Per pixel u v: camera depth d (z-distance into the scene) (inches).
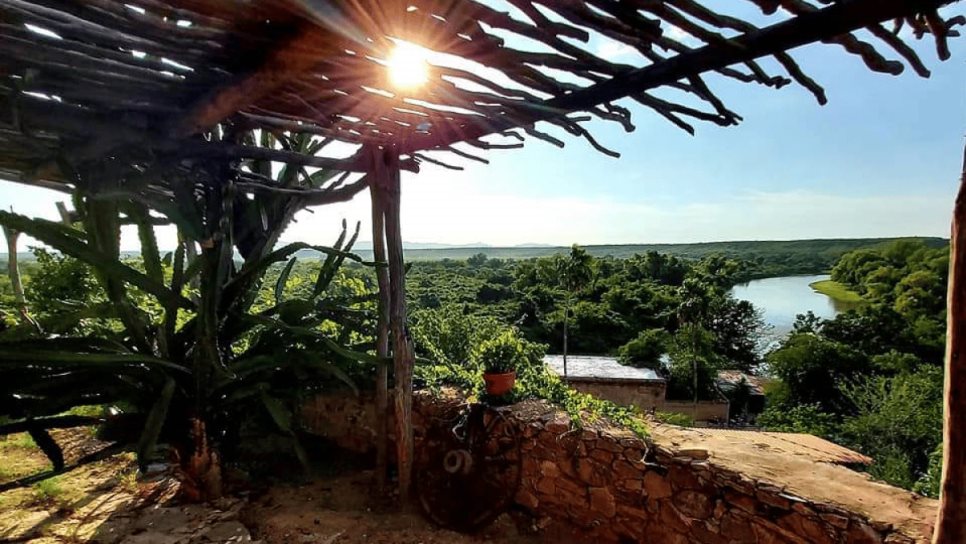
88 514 104.1
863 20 42.3
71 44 49.9
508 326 163.5
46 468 126.0
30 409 92.1
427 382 132.7
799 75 51.1
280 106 71.2
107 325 137.3
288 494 116.6
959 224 50.5
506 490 110.0
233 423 123.0
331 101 69.7
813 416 486.0
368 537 99.3
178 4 42.3
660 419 120.6
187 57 51.6
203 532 97.7
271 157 91.8
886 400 412.8
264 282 159.3
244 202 127.7
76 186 75.9
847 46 46.5
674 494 91.7
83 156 70.3
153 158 77.9
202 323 102.4
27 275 150.1
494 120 76.1
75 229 95.0
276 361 113.4
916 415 370.0
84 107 62.9
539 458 109.9
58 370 97.0
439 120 81.3
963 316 50.6
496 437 115.4
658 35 46.4
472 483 108.3
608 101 64.0
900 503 75.3
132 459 133.3
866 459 98.6
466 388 129.8
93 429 150.1
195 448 109.3
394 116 79.7
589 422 107.4
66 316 96.9
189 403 108.3
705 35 45.5
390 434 130.5
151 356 98.3
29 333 99.7
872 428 379.2
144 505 108.8
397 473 126.7
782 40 46.1
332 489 120.3
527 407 117.3
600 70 55.1
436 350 150.3
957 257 50.8
